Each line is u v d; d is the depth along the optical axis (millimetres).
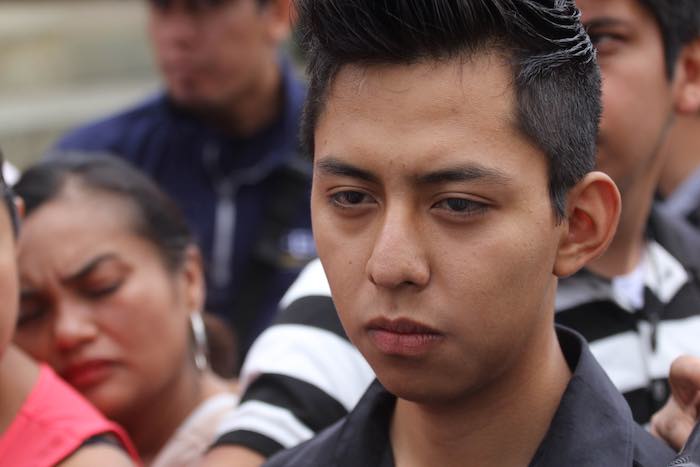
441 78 2027
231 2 5535
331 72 2127
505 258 2037
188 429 3604
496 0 2041
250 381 3076
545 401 2258
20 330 3514
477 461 2248
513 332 2092
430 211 2049
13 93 9367
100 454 2674
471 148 2020
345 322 2150
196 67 5578
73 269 3471
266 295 5512
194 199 5660
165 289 3639
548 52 2125
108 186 3662
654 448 2275
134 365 3527
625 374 3004
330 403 2932
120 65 10117
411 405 2320
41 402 2750
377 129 2045
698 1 3355
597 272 3174
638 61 3219
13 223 2898
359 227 2115
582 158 2193
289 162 5617
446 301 2039
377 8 2027
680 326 3154
